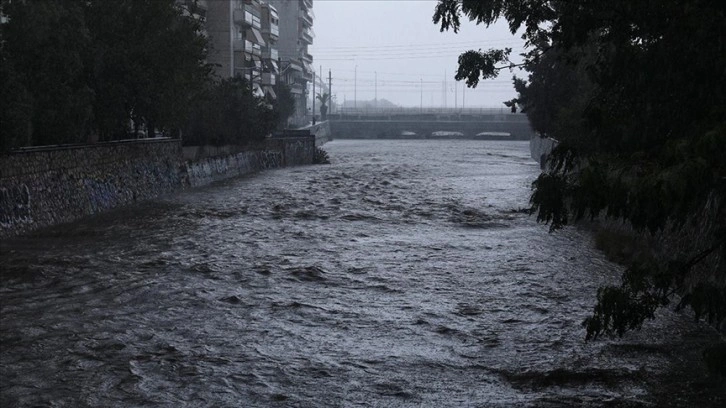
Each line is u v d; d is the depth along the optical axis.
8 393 15.48
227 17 90.38
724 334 19.42
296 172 81.56
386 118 189.12
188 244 33.88
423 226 40.88
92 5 44.88
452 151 128.25
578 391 15.76
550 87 53.03
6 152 33.88
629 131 11.00
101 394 15.48
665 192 8.32
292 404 15.06
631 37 11.72
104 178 46.81
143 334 19.81
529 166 91.88
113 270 27.84
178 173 60.53
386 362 17.69
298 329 20.47
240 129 76.69
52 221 39.28
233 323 21.00
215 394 15.55
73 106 38.19
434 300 23.81
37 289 24.89
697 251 23.31
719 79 10.19
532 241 35.25
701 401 15.07
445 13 14.62
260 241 35.16
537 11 14.20
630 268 10.59
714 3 10.31
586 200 9.76
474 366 17.42
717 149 8.34
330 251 32.66
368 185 65.25
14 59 35.66
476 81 15.05
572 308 22.72
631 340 19.08
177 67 47.31
